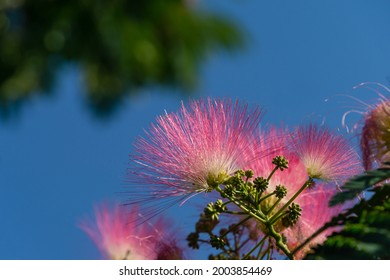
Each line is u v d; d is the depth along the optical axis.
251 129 0.53
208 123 0.53
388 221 0.46
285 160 0.52
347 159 0.53
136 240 0.54
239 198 0.52
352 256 0.45
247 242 0.52
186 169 0.52
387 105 0.53
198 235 0.53
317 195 0.53
